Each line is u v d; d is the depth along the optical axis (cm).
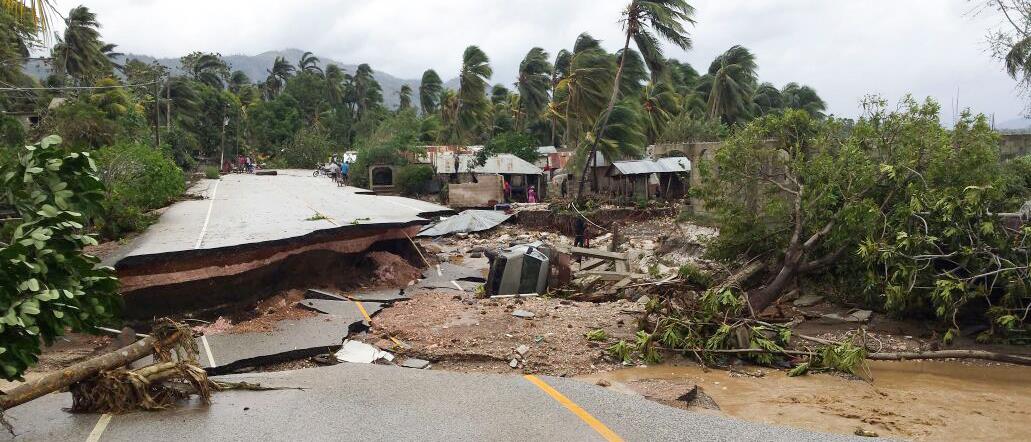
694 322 1116
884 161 1319
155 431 626
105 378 685
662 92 5119
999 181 1209
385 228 1669
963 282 1154
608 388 870
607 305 1393
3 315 583
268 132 7306
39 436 611
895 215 1248
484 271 1906
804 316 1353
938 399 880
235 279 1236
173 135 4731
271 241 1309
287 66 11450
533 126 7088
